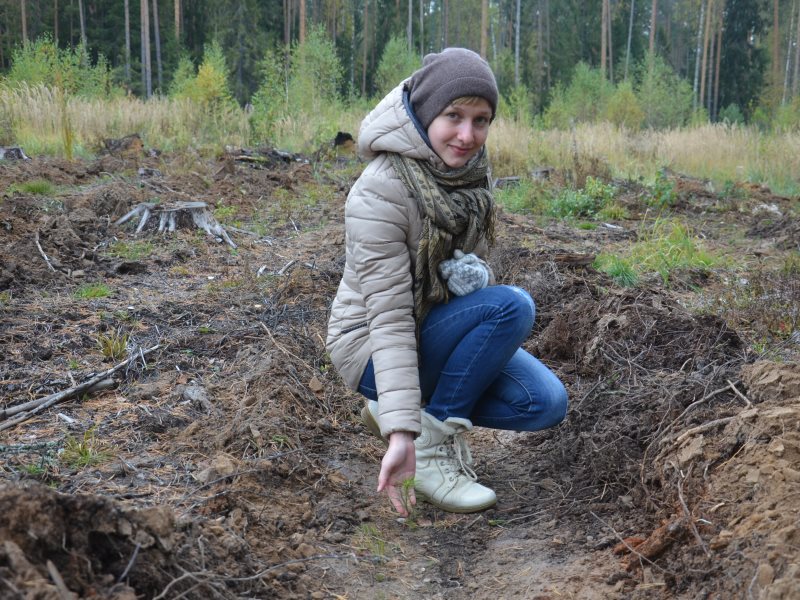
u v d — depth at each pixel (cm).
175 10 4012
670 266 627
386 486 240
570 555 244
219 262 611
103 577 171
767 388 276
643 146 1543
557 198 948
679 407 302
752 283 555
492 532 266
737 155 1466
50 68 1661
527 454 325
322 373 387
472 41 5369
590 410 333
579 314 435
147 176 933
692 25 5375
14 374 362
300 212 828
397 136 237
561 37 5088
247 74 4119
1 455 282
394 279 241
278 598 214
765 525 210
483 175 251
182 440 309
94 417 327
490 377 266
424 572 243
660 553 229
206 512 249
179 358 394
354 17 5384
